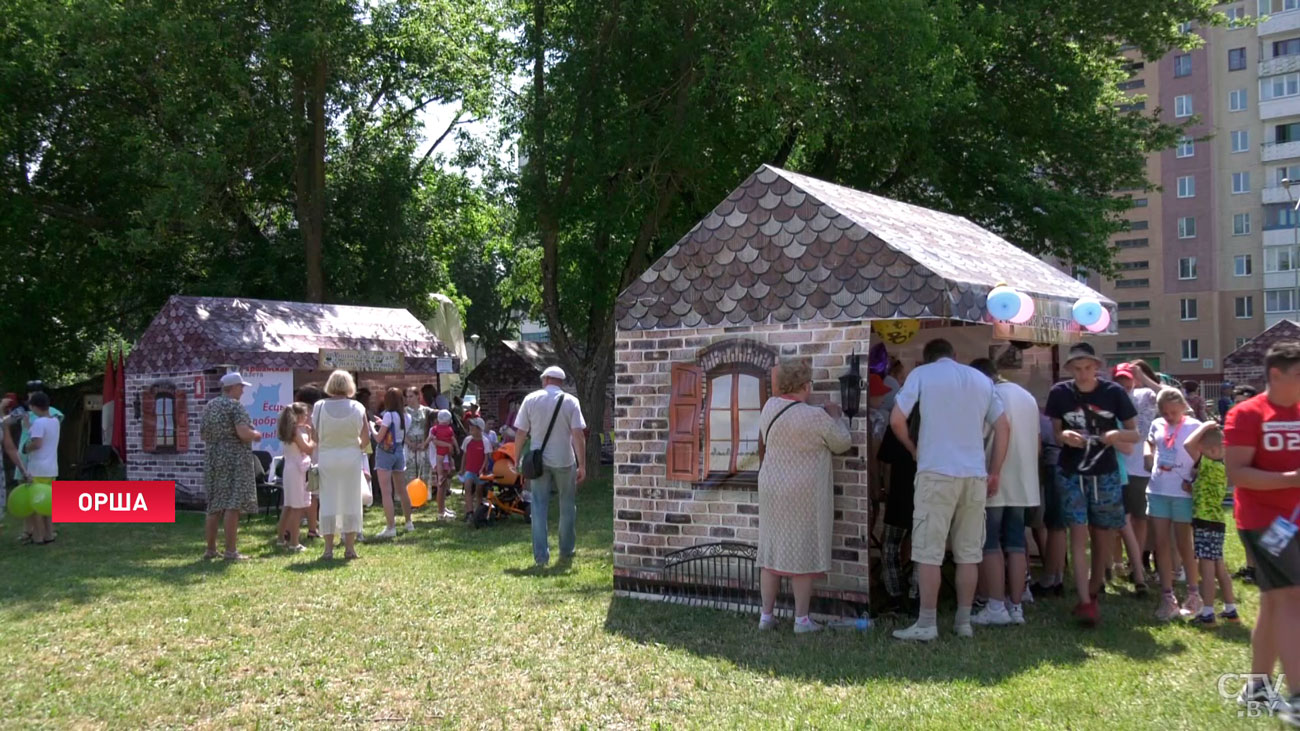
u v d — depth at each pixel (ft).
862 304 23.98
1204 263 179.22
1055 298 29.37
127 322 95.14
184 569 33.45
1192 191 179.83
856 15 58.54
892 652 21.44
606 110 65.67
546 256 71.00
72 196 84.69
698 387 26.76
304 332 61.26
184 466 56.39
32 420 41.63
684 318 27.07
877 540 25.94
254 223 88.63
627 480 27.94
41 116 80.38
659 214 68.90
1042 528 29.63
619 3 63.05
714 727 16.76
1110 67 85.05
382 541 40.24
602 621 24.82
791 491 23.15
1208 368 178.81
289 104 77.87
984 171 74.08
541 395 34.19
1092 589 25.25
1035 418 24.79
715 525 26.37
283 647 22.50
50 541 41.65
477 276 168.04
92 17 69.00
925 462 22.43
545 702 18.42
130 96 80.18
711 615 25.32
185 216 69.41
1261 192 174.70
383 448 41.83
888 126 66.03
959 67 68.03
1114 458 24.39
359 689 19.40
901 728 16.31
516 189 68.33
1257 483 16.39
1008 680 19.17
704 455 26.53
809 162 77.00
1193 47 81.92
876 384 26.99
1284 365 16.17
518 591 28.73
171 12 69.77
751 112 62.28
